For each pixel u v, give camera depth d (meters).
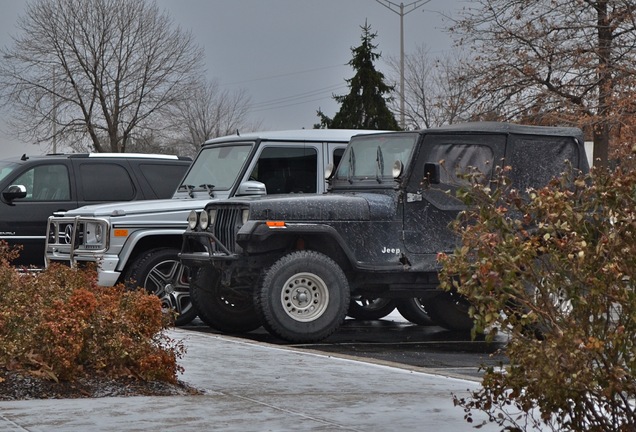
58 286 10.54
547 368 5.85
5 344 8.91
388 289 14.40
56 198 18.55
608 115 27.52
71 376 8.82
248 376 9.66
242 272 13.93
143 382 9.00
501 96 29.55
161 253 15.93
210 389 8.96
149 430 7.13
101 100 64.25
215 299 15.20
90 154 18.83
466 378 9.77
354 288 14.22
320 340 13.79
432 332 15.60
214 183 16.44
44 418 7.54
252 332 15.62
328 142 16.45
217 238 14.24
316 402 8.30
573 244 5.92
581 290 6.04
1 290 9.96
